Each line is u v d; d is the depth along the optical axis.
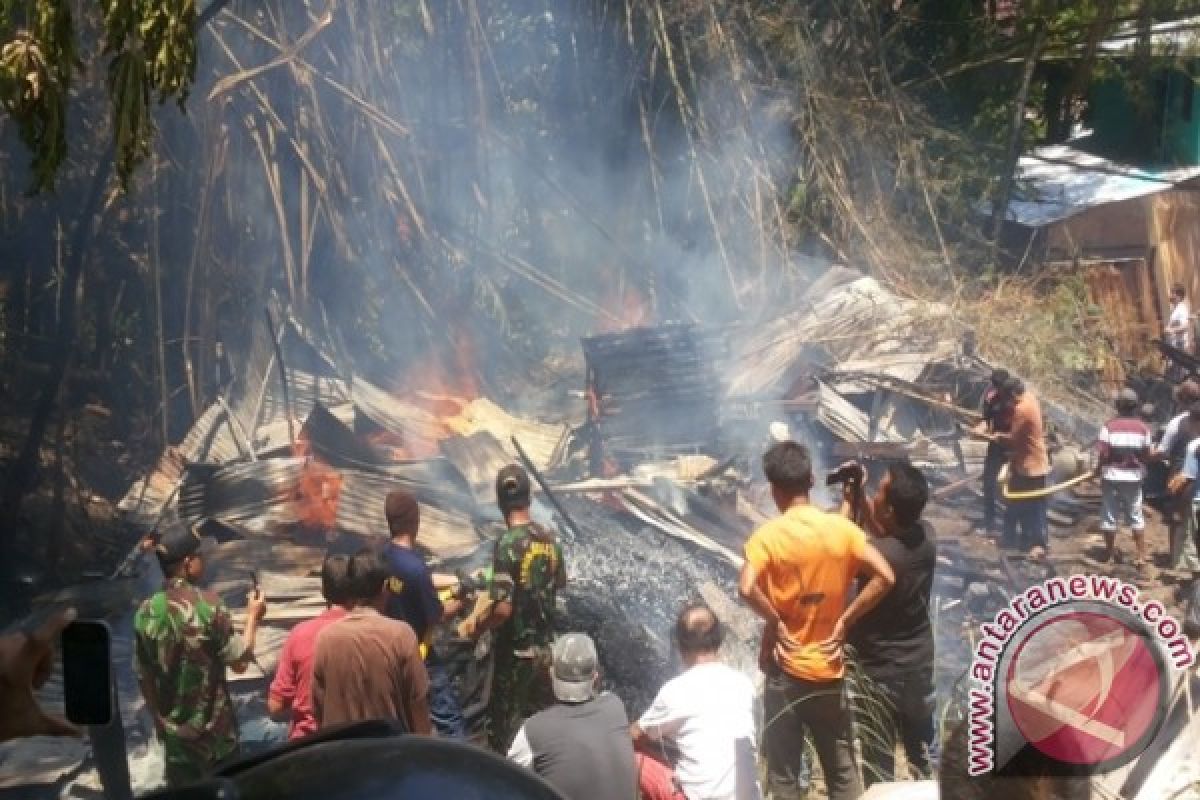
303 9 16.81
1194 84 27.25
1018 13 25.22
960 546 12.68
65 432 14.03
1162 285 25.72
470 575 9.14
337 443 11.57
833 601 6.20
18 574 11.54
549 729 5.23
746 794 5.49
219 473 10.91
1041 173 27.75
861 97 22.20
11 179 15.15
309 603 9.47
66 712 2.13
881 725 6.48
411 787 2.12
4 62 7.11
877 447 13.73
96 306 15.53
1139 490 12.69
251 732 8.00
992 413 13.26
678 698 5.54
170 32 7.20
